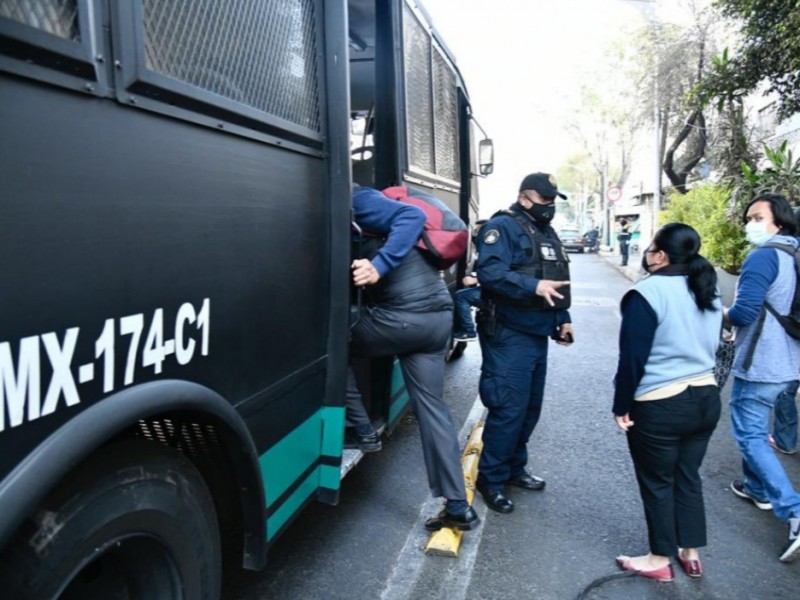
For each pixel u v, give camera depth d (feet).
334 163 9.63
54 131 4.46
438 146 17.93
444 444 11.32
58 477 4.34
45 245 4.38
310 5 9.07
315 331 9.35
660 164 59.98
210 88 6.43
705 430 10.13
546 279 12.01
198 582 6.47
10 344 4.13
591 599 10.03
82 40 4.66
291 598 10.02
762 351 11.70
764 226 12.25
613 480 14.65
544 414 19.72
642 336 9.70
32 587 4.57
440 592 10.27
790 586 10.43
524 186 12.14
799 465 15.10
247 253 7.22
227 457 7.15
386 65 13.28
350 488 14.15
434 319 10.92
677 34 50.83
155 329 5.56
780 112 30.91
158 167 5.58
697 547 10.41
